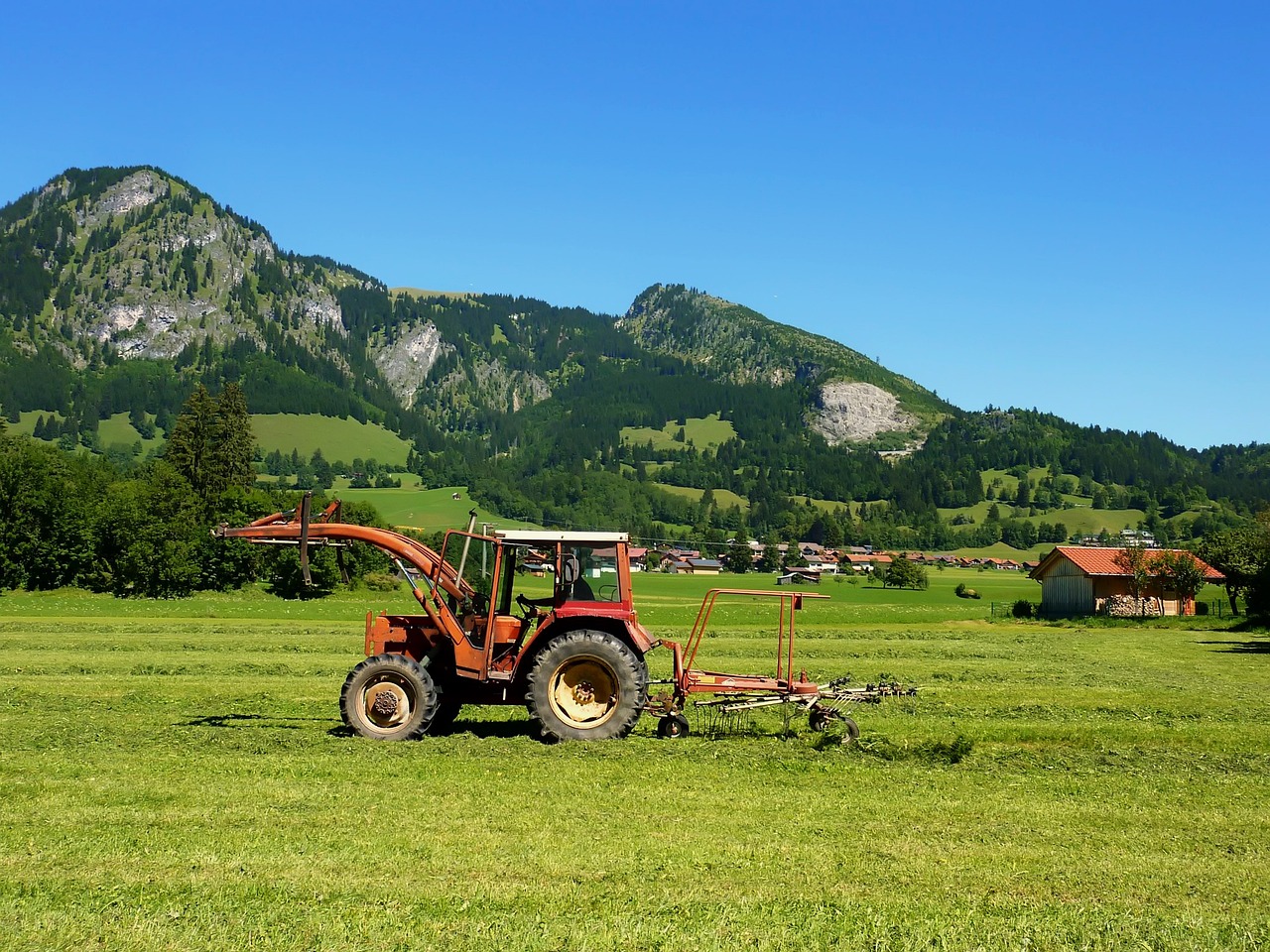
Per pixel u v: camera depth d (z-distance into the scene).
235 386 94.94
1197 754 13.41
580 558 13.99
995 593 101.00
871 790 10.57
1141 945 6.49
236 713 15.70
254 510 79.62
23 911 6.70
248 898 6.99
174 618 41.44
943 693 19.97
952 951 6.33
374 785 10.31
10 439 81.25
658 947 6.29
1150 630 47.31
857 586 117.19
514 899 7.02
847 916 6.83
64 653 26.47
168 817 9.01
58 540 64.62
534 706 13.11
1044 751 13.34
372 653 14.20
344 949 6.20
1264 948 6.51
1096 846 8.71
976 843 8.69
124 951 6.16
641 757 12.02
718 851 8.22
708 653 29.00
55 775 10.72
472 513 14.27
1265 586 55.75
